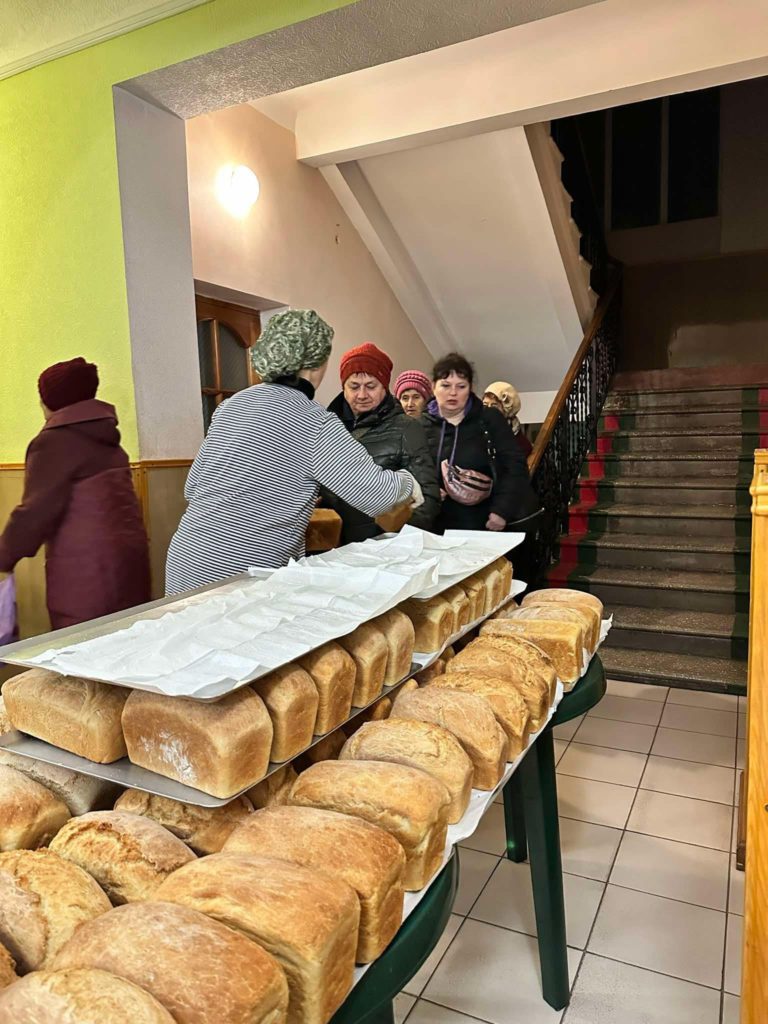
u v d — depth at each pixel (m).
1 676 2.00
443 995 1.60
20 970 0.63
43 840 0.81
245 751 0.78
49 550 1.91
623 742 2.80
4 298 3.02
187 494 1.76
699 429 4.95
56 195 2.82
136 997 0.50
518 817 2.06
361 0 2.22
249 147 3.93
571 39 3.52
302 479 1.67
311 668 0.94
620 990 1.60
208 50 2.47
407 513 1.95
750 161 6.21
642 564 4.24
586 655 1.48
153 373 2.82
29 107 2.85
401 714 1.03
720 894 1.91
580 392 4.93
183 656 0.87
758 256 6.27
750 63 3.24
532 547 3.99
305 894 0.63
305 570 1.26
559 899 1.55
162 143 2.88
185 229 2.98
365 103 4.07
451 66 3.78
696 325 6.50
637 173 6.58
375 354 2.37
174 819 0.80
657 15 3.34
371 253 5.09
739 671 3.37
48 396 1.89
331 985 0.62
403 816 0.78
